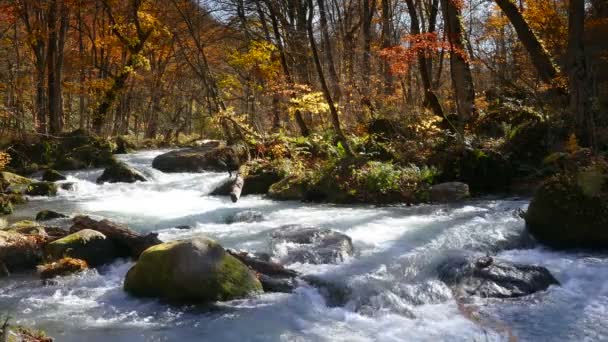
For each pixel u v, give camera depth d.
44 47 26.23
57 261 7.72
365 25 23.28
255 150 16.17
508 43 23.61
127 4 28.09
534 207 8.73
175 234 9.38
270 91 19.31
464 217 10.11
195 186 15.28
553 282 6.86
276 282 6.78
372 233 9.17
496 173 13.05
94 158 19.58
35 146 20.02
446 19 16.25
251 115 20.83
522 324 5.80
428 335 5.59
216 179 16.03
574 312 6.07
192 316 6.04
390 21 26.47
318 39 25.28
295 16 21.19
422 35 14.32
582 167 9.15
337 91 19.77
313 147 15.40
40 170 18.67
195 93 32.19
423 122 14.26
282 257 7.73
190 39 27.73
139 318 6.02
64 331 5.71
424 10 25.42
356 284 6.72
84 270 7.59
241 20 20.11
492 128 15.14
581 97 12.89
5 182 14.76
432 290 6.62
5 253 7.77
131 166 17.34
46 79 26.06
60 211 12.05
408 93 21.62
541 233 8.62
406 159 13.78
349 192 12.30
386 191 12.18
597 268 7.40
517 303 6.32
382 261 7.64
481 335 5.57
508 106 15.47
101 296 6.69
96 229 8.59
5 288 7.02
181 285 6.37
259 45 18.78
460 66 16.22
